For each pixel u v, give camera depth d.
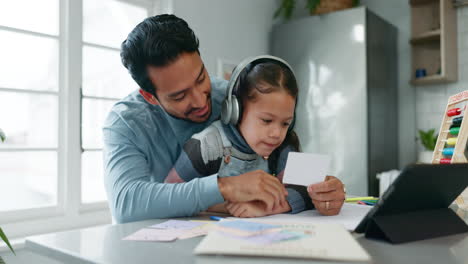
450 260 0.49
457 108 1.00
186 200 0.80
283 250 0.47
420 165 0.54
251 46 3.11
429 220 0.64
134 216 0.83
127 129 1.00
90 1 2.28
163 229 0.68
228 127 0.98
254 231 0.53
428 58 2.97
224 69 2.85
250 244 0.49
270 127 0.91
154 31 0.93
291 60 3.07
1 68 1.94
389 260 0.49
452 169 0.58
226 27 2.90
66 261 0.55
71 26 2.11
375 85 2.76
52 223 2.02
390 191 0.56
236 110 0.93
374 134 2.74
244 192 0.80
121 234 0.66
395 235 0.58
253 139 0.93
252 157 0.99
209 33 2.77
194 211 0.81
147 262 0.49
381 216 0.60
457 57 2.83
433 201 0.64
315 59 2.93
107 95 2.35
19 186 2.03
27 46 2.02
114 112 1.06
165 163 1.08
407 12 3.07
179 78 0.98
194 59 1.00
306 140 2.95
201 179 0.83
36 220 1.96
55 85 2.10
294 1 3.19
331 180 0.85
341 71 2.79
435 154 1.03
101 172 2.32
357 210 0.89
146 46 0.93
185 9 2.60
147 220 0.79
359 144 2.69
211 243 0.50
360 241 0.59
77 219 2.12
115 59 2.40
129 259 0.51
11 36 1.97
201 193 0.80
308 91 2.96
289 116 0.93
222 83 1.23
